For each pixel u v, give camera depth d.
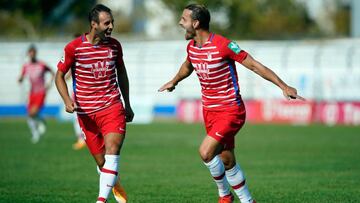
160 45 122.50
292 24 186.38
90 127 29.89
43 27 161.50
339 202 33.03
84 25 166.62
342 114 97.50
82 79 29.00
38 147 64.94
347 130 85.69
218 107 28.03
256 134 80.50
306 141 70.62
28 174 45.19
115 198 32.12
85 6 161.62
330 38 131.62
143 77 118.38
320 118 98.94
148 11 173.00
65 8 161.25
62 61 29.03
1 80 122.56
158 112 114.25
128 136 78.38
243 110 28.33
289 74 104.94
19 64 122.12
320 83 102.25
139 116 103.12
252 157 55.81
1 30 168.50
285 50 111.19
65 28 165.50
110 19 28.36
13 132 84.19
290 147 64.38
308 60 109.12
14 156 56.84
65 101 28.83
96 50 28.66
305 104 99.81
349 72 102.19
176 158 55.34
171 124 99.44
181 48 120.56
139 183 40.69
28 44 123.31
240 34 148.75
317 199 34.00
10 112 118.50
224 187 28.86
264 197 34.91
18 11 157.50
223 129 27.67
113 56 29.00
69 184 40.28
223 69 27.66
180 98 112.56
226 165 28.86
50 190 37.72
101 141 30.23
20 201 33.72
